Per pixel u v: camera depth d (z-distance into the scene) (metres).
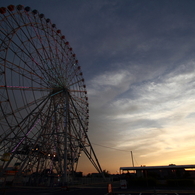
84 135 54.53
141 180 36.75
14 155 37.50
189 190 27.56
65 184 38.38
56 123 45.72
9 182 39.47
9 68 32.81
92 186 41.97
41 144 42.84
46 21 43.06
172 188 31.41
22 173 39.12
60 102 47.06
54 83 44.69
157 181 37.53
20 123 38.59
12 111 32.28
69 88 50.38
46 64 42.03
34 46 38.56
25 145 39.28
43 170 44.56
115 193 24.92
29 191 29.41
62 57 48.84
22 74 35.66
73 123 50.19
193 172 41.34
